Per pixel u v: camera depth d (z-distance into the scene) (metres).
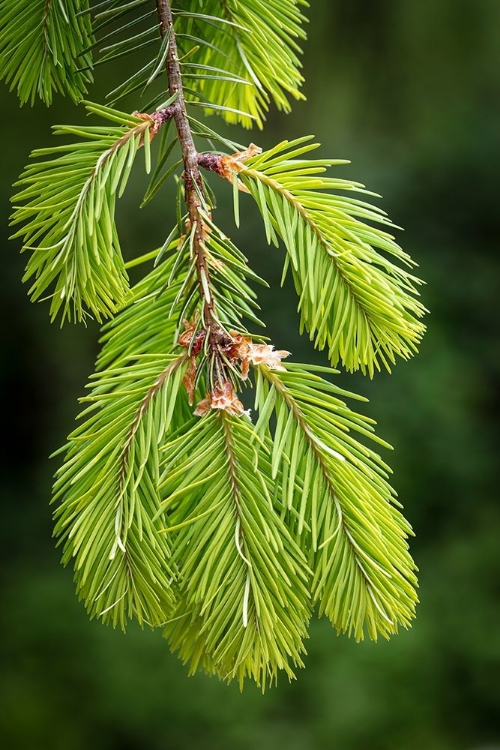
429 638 2.47
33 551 3.07
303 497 0.50
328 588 0.51
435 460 2.95
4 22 0.58
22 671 2.47
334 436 0.51
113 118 0.52
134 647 2.48
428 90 2.28
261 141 2.79
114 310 0.53
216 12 0.60
